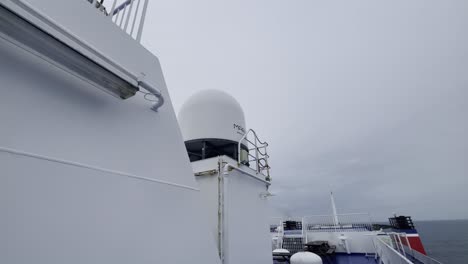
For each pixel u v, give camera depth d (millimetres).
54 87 1400
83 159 1436
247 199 4312
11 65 1219
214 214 3545
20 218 1057
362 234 11258
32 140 1203
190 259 2049
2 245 973
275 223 16016
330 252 10344
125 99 1935
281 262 9453
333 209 15086
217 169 3777
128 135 1860
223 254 3232
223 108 5344
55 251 1145
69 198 1283
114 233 1476
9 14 1099
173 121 2506
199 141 4934
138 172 1829
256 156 5172
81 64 1439
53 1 1613
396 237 10969
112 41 2045
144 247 1654
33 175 1157
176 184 2199
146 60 2408
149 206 1818
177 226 2031
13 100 1179
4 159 1066
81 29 1767
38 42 1245
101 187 1489
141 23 2516
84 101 1569
